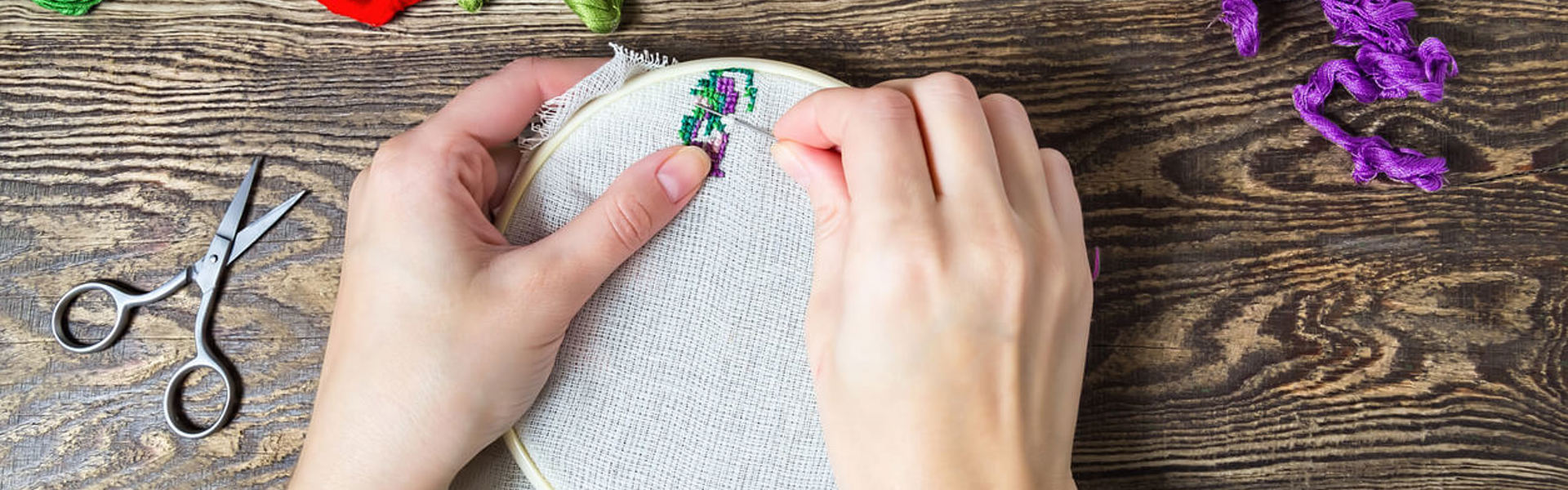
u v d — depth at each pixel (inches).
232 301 24.5
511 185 22.7
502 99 22.6
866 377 20.1
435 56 24.6
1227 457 24.5
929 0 24.5
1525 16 24.5
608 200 21.7
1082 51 24.5
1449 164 24.5
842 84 22.7
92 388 24.6
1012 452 20.1
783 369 22.7
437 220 21.6
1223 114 24.5
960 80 20.7
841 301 20.5
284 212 24.3
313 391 24.5
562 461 22.8
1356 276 24.5
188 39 24.7
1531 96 24.5
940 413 20.0
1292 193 24.5
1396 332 24.5
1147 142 24.5
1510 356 24.5
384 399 21.6
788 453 22.7
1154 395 24.5
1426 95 23.7
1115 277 24.4
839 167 21.2
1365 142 24.0
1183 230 24.5
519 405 22.4
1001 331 20.1
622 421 22.8
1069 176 21.8
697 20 24.5
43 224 24.6
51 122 24.7
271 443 24.5
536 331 21.8
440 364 21.6
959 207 20.2
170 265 24.6
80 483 24.6
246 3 24.6
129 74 24.7
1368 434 24.5
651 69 23.0
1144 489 24.5
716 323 22.6
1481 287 24.5
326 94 24.5
